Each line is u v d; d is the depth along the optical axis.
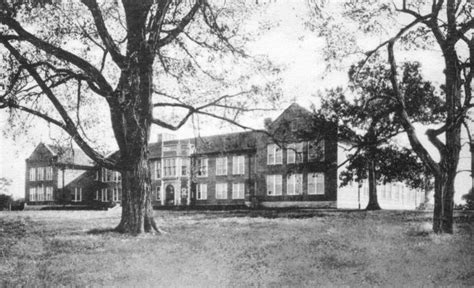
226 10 21.22
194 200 62.56
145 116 18.89
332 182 47.69
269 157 53.34
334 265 11.13
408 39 20.31
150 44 18.16
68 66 20.25
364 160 36.59
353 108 32.12
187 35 21.34
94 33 20.69
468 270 10.35
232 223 25.03
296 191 50.81
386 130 31.41
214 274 10.20
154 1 17.86
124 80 18.31
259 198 53.62
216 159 60.88
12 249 14.63
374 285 9.13
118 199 71.88
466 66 17.59
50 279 9.98
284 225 22.97
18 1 16.67
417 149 17.97
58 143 20.52
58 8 18.67
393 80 18.73
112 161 19.14
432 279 9.54
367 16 19.69
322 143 47.50
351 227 21.08
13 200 57.00
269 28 21.09
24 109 18.31
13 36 17.50
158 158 67.00
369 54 20.06
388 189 55.75
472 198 26.02
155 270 10.77
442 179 17.78
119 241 16.58
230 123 21.67
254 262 11.64
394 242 15.21
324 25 20.00
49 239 17.36
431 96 29.27
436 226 17.86
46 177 72.38
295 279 9.63
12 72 18.47
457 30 17.42
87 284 9.45
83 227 23.22
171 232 19.80
